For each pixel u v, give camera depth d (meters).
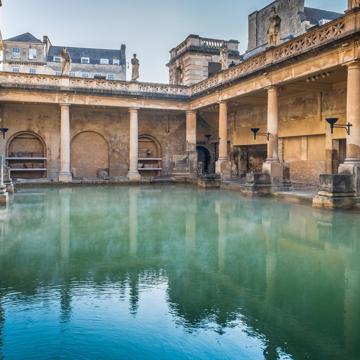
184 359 3.95
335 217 12.22
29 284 5.99
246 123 28.25
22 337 4.38
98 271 6.66
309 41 16.52
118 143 31.70
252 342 4.24
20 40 58.47
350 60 14.31
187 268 6.86
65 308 5.11
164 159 32.91
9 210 13.92
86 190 22.78
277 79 18.80
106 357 3.97
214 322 4.73
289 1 32.72
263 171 19.53
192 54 32.88
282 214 13.03
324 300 5.40
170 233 9.92
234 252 7.98
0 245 8.45
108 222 11.52
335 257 7.62
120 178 27.83
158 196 19.25
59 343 4.23
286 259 7.46
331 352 4.02
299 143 22.91
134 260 7.35
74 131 30.34
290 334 4.43
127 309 5.10
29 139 29.50
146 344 4.21
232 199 17.75
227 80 23.20
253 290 5.77
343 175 13.91
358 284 6.05
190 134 29.52
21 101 25.84
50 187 24.81
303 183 22.50
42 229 10.32
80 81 27.08
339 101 19.38
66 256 7.58
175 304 5.25
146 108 28.69
